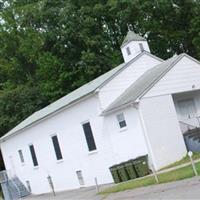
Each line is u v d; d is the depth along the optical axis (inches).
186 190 658.2
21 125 1675.7
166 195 666.8
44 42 2262.6
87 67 2057.1
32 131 1547.7
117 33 2210.9
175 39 2027.6
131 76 1258.0
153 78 1136.2
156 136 1077.1
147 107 1083.9
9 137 1724.9
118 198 799.1
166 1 1973.4
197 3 1942.7
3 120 2145.7
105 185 1160.8
